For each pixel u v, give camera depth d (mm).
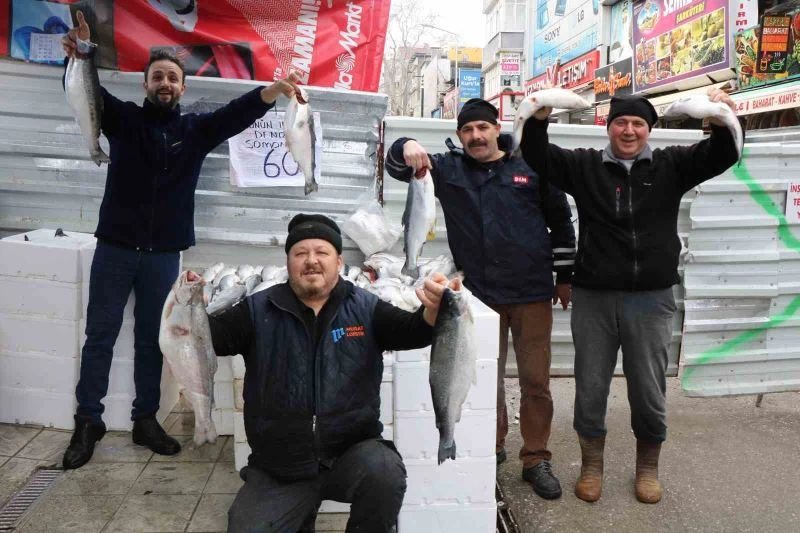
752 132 7406
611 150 3457
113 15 4492
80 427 3586
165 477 3455
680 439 4375
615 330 3514
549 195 3730
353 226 4680
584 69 18484
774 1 10617
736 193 4891
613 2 17000
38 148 4617
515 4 38031
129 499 3217
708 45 11430
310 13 4781
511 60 34469
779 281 4949
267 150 4754
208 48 4664
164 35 4598
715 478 3812
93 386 3602
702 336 4906
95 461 3605
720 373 4914
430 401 3010
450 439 2398
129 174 3539
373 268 4363
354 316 2498
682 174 3393
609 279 3410
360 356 2477
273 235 4863
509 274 3639
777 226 4930
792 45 9375
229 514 2367
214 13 4660
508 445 4320
